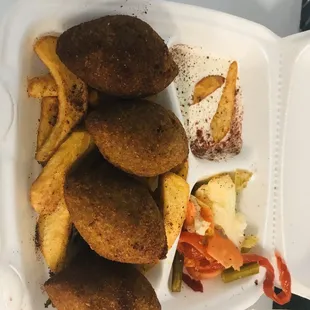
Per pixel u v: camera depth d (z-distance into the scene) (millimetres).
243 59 336
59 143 280
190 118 337
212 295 345
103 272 269
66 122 277
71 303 263
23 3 265
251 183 350
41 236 286
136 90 256
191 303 337
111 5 278
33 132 287
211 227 340
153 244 261
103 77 252
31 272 290
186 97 333
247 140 347
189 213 331
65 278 268
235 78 340
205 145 344
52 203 280
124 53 249
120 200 255
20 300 284
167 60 259
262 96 336
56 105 284
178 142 264
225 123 346
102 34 250
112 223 253
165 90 297
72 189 259
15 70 270
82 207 255
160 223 266
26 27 269
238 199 356
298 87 340
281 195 345
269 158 340
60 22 274
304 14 381
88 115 271
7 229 276
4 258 278
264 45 328
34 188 274
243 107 345
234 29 316
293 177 352
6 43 266
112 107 260
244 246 350
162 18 294
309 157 354
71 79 273
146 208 260
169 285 338
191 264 346
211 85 335
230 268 350
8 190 274
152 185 300
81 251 289
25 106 279
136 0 283
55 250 285
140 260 262
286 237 352
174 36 304
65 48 254
